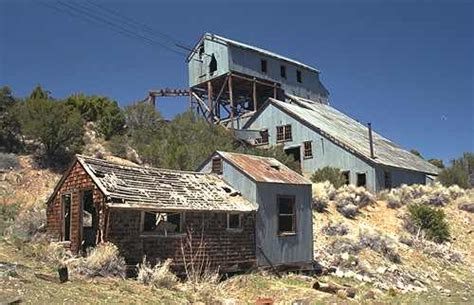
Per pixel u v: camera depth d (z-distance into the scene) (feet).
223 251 59.72
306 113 162.20
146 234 52.85
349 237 85.35
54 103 98.53
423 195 124.47
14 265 44.39
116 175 56.54
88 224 69.97
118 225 51.01
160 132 126.72
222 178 69.10
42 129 91.09
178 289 48.19
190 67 177.78
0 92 98.53
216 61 169.48
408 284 73.97
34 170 87.35
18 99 102.73
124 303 38.78
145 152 106.83
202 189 63.52
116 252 49.55
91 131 114.32
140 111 129.80
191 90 176.65
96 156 96.68
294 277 63.87
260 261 63.72
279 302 50.06
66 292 38.91
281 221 71.92
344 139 145.38
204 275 53.52
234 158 70.54
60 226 58.08
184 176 65.51
